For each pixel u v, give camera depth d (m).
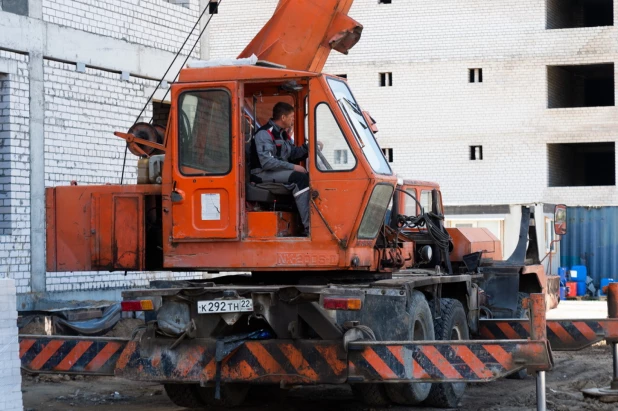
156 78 21.19
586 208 44.72
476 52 50.44
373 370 10.11
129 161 20.34
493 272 16.83
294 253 10.60
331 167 10.56
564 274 41.78
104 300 18.56
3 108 17.22
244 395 12.47
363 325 10.43
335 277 11.38
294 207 11.09
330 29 12.57
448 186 50.81
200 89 10.91
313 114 10.65
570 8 55.12
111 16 19.73
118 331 15.74
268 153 10.95
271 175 10.97
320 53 12.64
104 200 11.72
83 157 19.00
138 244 11.59
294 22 12.59
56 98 18.30
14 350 9.09
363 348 10.12
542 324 9.58
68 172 18.59
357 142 10.57
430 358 9.88
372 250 11.11
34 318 15.09
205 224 10.79
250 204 10.98
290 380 10.35
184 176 10.87
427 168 51.22
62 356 11.09
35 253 17.69
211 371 10.56
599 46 48.25
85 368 11.01
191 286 10.91
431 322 11.91
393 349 10.02
